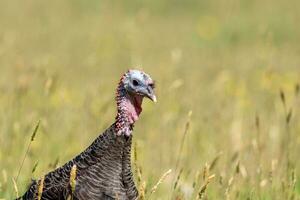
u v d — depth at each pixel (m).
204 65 59.97
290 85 49.34
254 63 58.53
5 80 47.06
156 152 36.47
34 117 37.53
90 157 24.05
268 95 48.72
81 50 64.19
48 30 70.00
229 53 65.69
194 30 75.94
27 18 74.62
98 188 23.95
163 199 31.69
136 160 25.36
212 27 75.88
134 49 62.50
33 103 39.28
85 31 71.69
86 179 23.94
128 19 76.12
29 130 35.97
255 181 31.36
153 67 56.66
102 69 56.69
